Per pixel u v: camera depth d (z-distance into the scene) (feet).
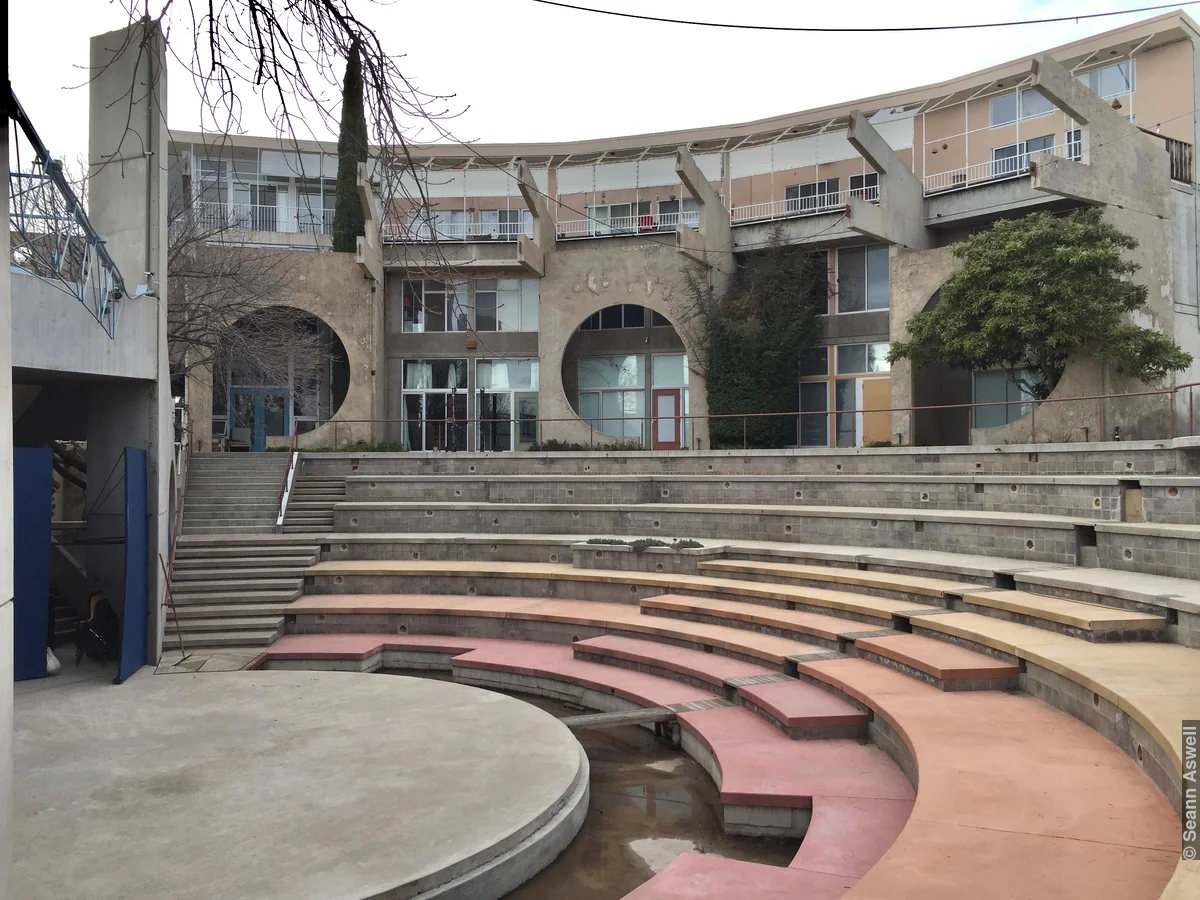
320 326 100.01
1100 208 63.87
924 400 80.18
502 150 117.60
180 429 62.44
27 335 31.27
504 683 41.96
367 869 18.90
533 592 52.65
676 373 99.76
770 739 29.48
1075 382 64.34
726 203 114.42
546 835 22.07
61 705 32.71
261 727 29.68
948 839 17.67
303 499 66.23
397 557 58.18
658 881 19.51
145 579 40.47
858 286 90.53
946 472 55.88
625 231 102.83
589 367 102.58
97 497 41.42
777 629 39.29
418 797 23.13
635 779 29.55
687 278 89.92
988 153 98.99
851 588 41.93
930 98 101.55
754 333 87.20
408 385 101.65
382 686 35.37
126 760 26.25
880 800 23.97
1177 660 26.30
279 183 111.24
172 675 37.76
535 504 61.98
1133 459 46.75
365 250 87.25
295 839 20.47
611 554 52.80
